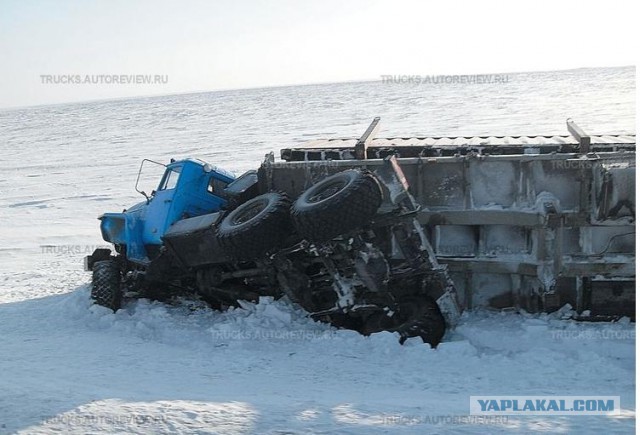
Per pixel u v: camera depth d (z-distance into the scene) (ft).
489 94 242.78
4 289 37.04
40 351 22.84
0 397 16.53
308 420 14.56
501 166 24.66
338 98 310.04
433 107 191.01
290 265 24.30
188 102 420.36
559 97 195.11
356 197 22.03
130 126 224.12
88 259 32.32
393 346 21.38
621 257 23.31
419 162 25.04
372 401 16.55
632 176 22.02
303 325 24.41
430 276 23.45
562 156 23.88
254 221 23.72
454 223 24.93
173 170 30.37
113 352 22.49
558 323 23.38
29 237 56.65
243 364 20.80
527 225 23.95
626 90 211.41
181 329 25.21
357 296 23.59
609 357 20.65
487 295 25.40
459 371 19.60
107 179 93.81
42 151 155.74
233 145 127.34
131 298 30.37
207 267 27.12
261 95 446.60
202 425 14.25
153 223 29.89
